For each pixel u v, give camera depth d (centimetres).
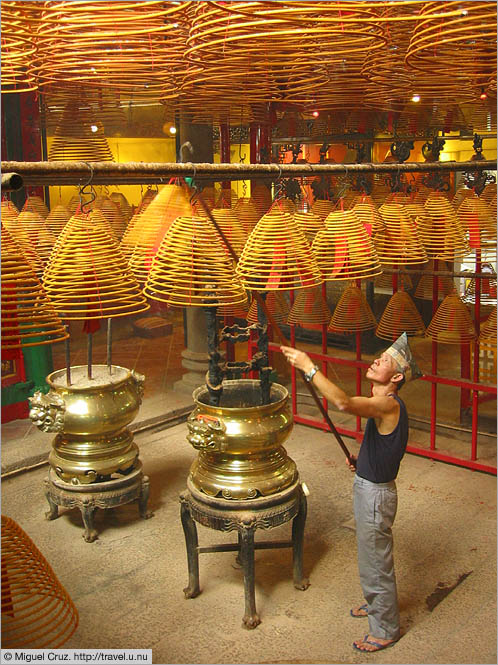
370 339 1112
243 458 470
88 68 597
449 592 501
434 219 640
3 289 293
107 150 852
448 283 894
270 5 431
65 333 305
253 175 483
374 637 444
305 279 446
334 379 997
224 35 517
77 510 631
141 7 506
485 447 738
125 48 568
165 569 534
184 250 416
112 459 578
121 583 515
